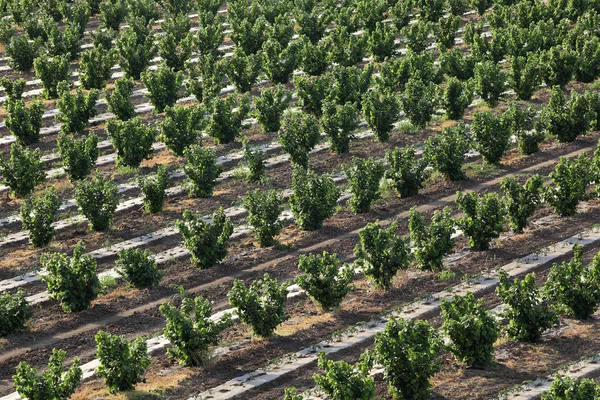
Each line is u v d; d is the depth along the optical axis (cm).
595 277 2456
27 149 3472
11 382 2295
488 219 2841
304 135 3594
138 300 2673
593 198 3228
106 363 2192
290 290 2700
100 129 4050
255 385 2203
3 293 2730
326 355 2319
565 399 1939
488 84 4200
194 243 2825
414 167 3278
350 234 3047
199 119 3744
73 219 3234
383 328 2441
